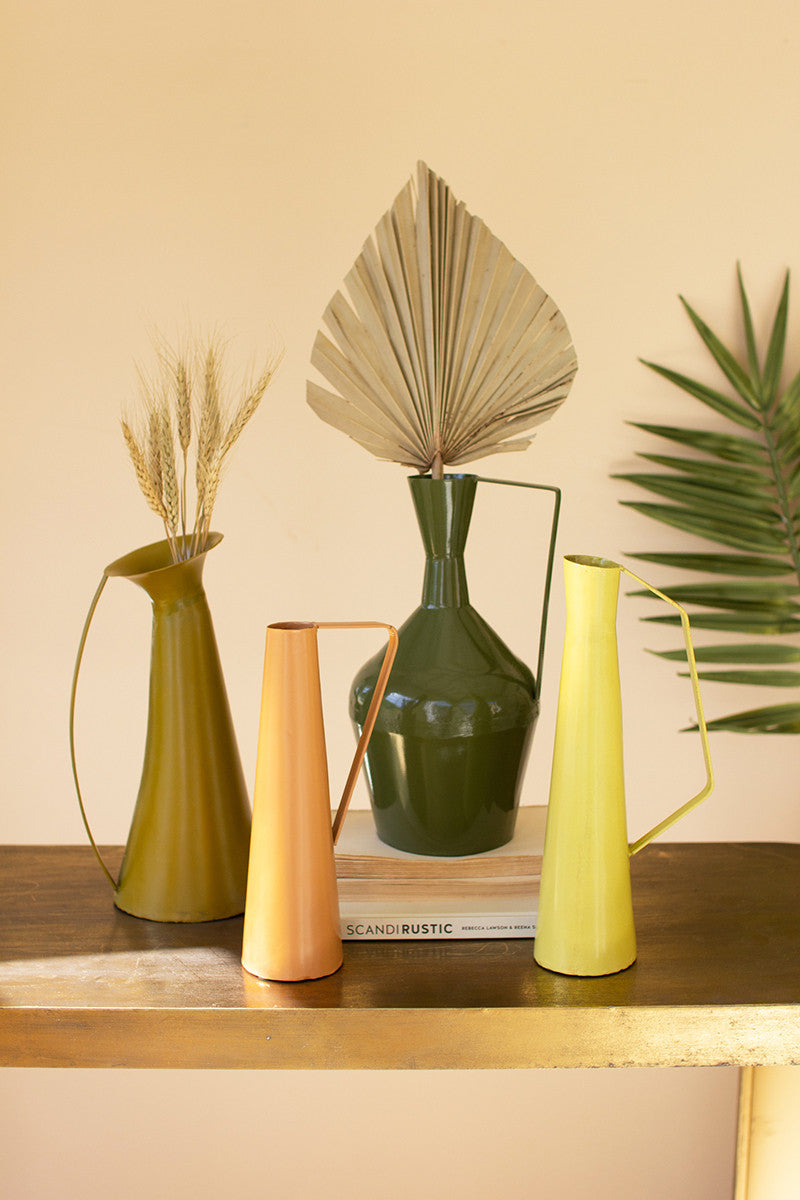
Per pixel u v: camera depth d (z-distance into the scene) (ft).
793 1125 3.66
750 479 5.05
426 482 2.65
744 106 4.97
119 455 5.00
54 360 4.96
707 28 4.92
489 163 4.94
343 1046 2.37
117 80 4.84
